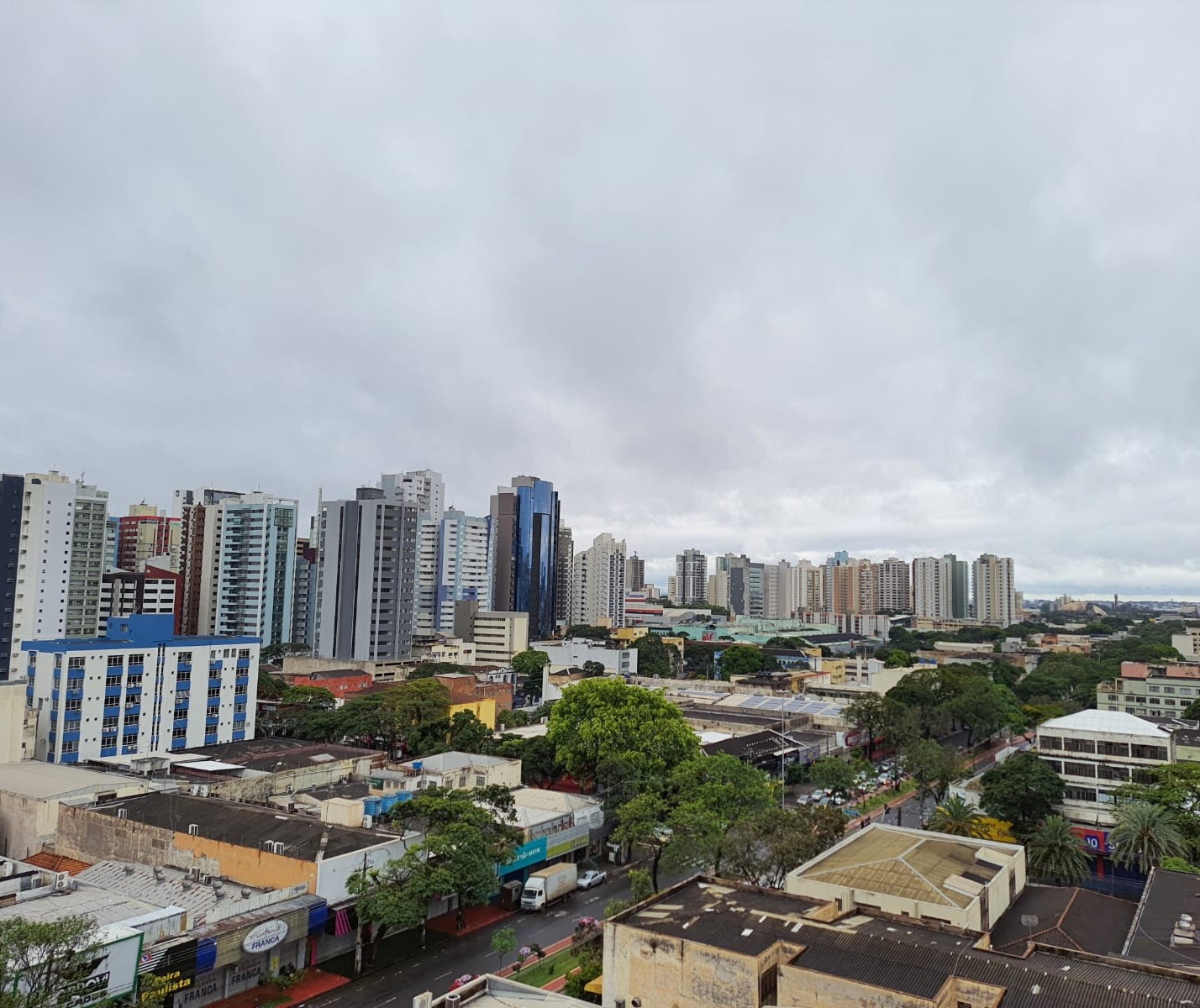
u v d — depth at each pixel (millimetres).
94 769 86000
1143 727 96938
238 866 60000
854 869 53250
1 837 72125
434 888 56938
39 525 161625
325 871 56562
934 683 151750
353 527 191000
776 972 39375
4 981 35312
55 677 100062
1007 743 153750
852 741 137000
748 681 192125
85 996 40531
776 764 117438
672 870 62000
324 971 56719
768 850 61812
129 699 105438
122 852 65375
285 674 170625
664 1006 40969
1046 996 35000
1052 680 187250
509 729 133250
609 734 89750
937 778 96188
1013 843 79375
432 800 63750
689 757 89500
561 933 63750
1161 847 69250
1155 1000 34250
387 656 189875
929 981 36375
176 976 46344
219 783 78250
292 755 93250
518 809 79000
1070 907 53031
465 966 57719
